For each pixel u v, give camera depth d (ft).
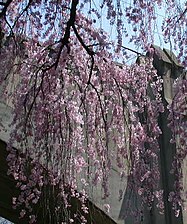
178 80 27.50
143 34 26.22
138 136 27.63
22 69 25.91
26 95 24.26
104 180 27.20
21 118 25.14
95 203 31.14
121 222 32.58
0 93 27.43
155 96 29.73
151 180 28.04
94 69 26.48
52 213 28.43
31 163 25.36
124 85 27.27
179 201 28.09
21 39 25.80
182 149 27.58
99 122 26.91
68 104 25.23
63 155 25.09
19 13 25.84
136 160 27.35
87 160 27.09
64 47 24.97
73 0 23.47
